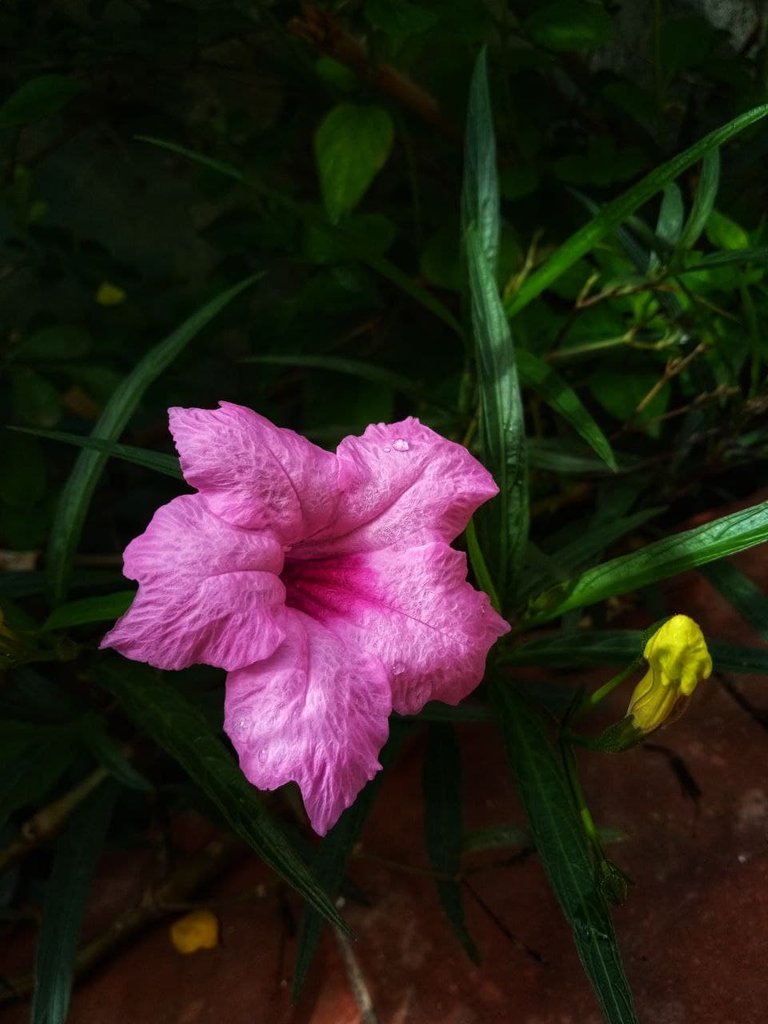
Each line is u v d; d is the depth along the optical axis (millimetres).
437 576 111
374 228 189
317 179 234
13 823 183
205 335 223
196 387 240
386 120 176
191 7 197
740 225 194
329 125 176
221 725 152
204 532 103
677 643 104
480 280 136
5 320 246
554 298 207
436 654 109
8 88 204
